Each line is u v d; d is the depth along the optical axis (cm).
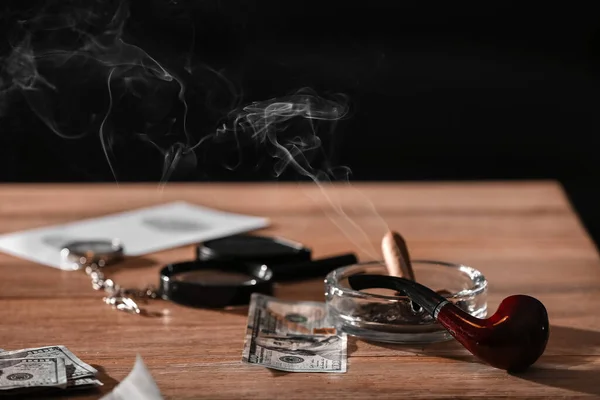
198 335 102
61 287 115
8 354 96
